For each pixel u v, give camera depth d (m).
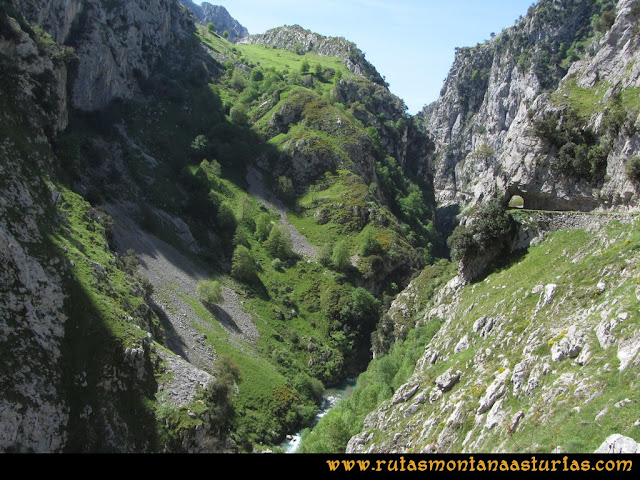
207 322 111.38
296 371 114.00
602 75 83.38
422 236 193.12
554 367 43.91
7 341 63.59
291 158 183.75
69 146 115.56
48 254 76.56
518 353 50.12
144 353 78.06
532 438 38.09
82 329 72.94
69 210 95.31
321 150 184.12
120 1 191.00
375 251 155.88
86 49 159.62
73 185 113.56
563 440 35.25
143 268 114.81
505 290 64.81
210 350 102.25
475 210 89.56
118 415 69.50
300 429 97.44
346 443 71.81
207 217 151.25
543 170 79.25
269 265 146.00
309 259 152.38
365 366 130.62
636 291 42.50
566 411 38.06
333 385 120.25
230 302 124.81
